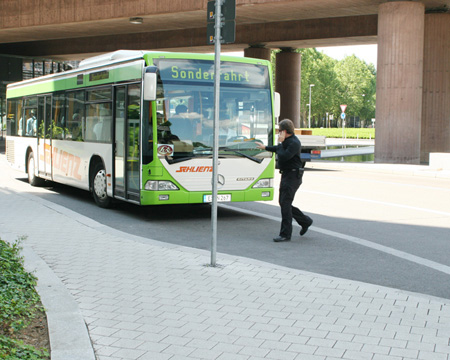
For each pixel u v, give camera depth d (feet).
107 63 37.76
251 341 14.93
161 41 125.80
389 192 49.52
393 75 77.77
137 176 33.94
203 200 34.06
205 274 21.09
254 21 98.89
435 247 27.84
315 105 302.04
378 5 82.58
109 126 37.60
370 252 26.71
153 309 17.30
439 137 88.02
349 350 14.39
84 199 45.11
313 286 19.77
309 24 111.65
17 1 102.53
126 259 23.24
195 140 33.76
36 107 51.42
